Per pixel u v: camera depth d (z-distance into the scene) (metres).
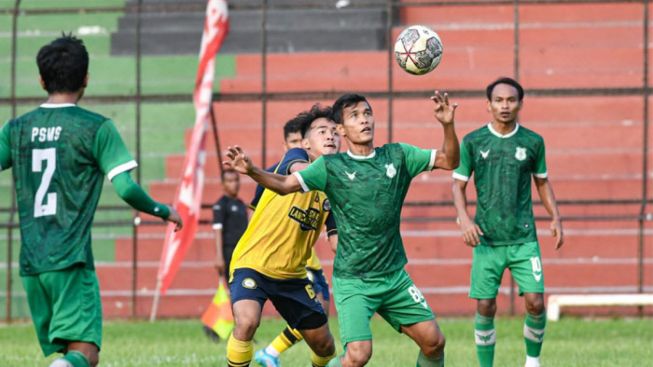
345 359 22.16
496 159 30.84
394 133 57.06
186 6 53.75
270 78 59.53
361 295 22.36
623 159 56.34
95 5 64.06
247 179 57.56
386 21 61.94
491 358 30.98
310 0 62.69
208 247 54.78
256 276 25.31
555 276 53.31
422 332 22.61
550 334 42.31
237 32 61.31
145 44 62.12
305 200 25.39
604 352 35.06
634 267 53.09
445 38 60.56
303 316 25.56
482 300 30.84
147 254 54.88
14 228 54.41
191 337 42.59
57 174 19.16
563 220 50.06
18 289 54.12
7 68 61.12
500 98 30.70
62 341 18.97
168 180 57.50
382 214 22.23
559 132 57.06
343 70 59.44
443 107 21.20
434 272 53.31
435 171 56.25
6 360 33.66
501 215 30.66
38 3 63.75
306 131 27.33
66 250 18.83
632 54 58.94
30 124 19.47
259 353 28.98
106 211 56.34
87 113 19.45
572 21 61.12
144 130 58.97
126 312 53.03
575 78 57.88
